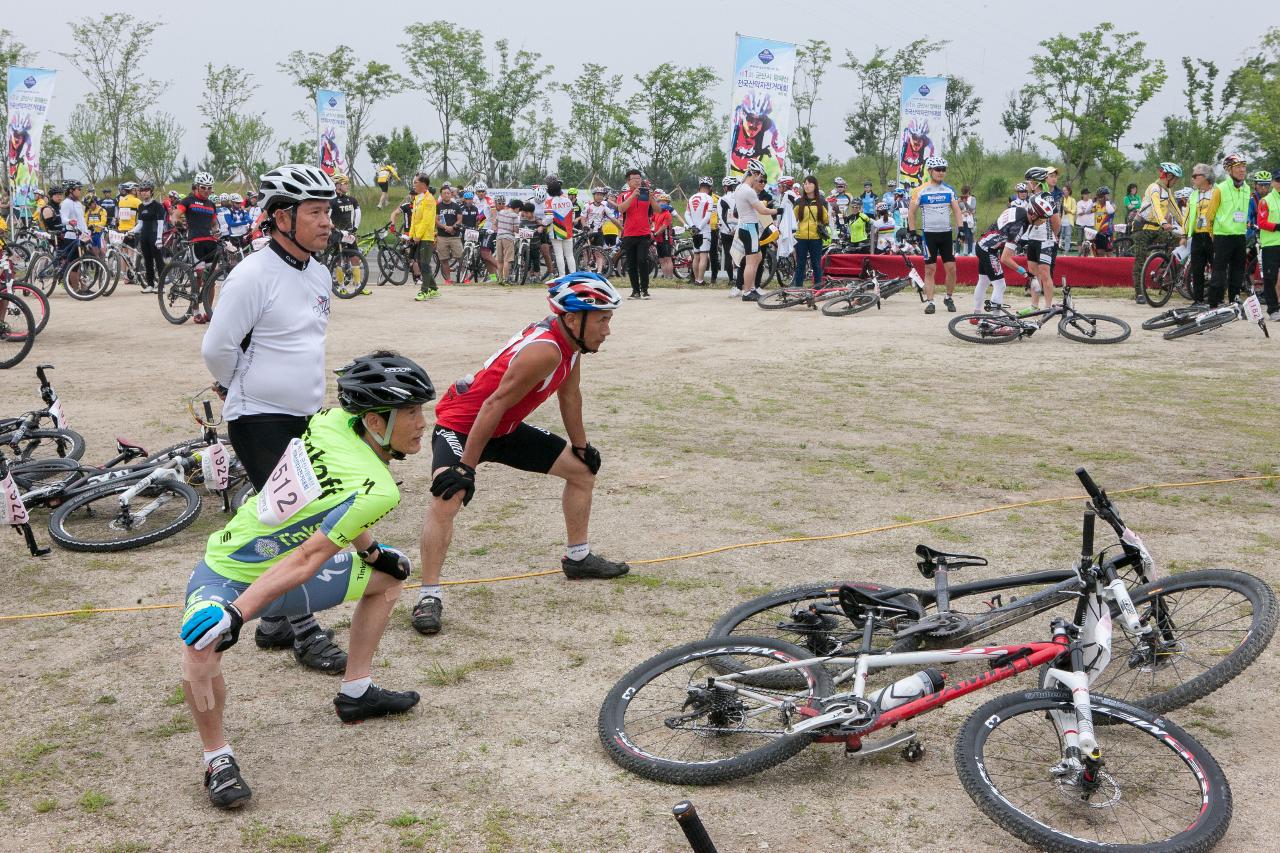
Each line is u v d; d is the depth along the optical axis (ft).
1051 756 12.03
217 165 145.89
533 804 11.37
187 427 28.30
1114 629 13.61
